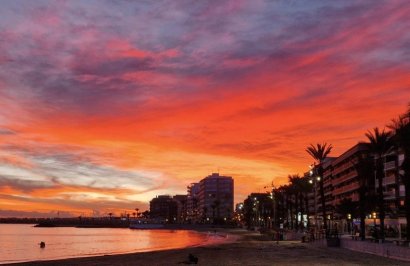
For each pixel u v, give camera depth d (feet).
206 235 503.20
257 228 575.79
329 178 536.01
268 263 129.59
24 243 376.68
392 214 317.22
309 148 298.35
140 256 170.60
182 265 129.18
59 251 262.47
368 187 262.47
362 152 378.12
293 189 444.96
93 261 148.25
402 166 180.14
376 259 138.00
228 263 131.64
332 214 498.69
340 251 177.78
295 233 313.94
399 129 178.19
